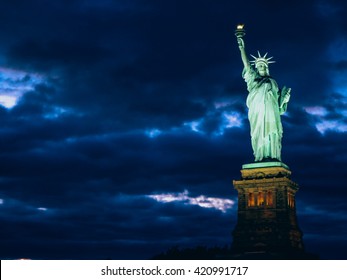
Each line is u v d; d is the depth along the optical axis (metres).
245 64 172.38
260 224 161.75
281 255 154.50
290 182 164.12
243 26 174.50
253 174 165.25
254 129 169.50
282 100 173.50
